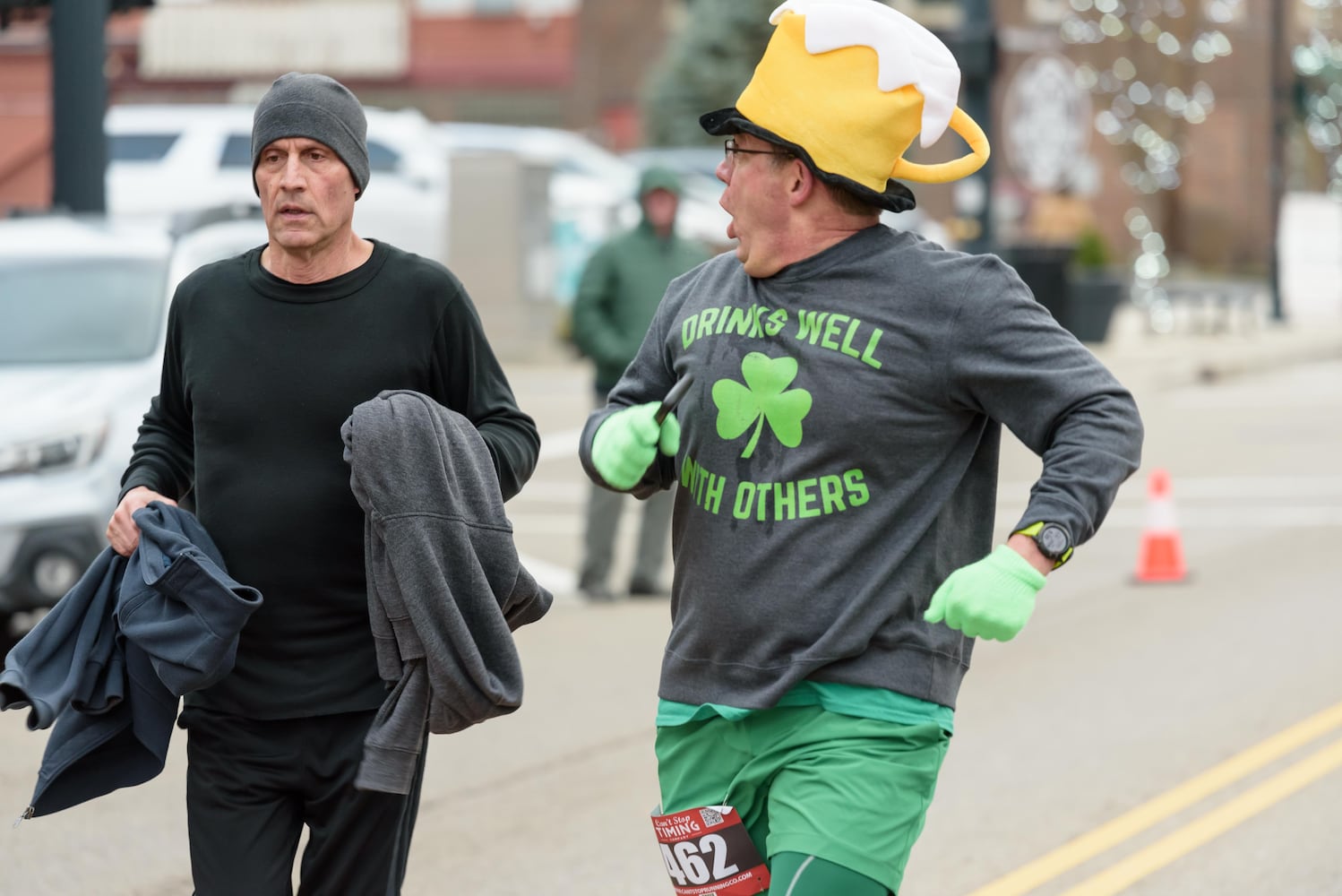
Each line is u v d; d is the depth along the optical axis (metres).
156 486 8.38
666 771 7.73
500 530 7.89
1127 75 67.81
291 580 7.96
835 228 7.38
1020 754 14.86
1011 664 18.08
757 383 7.34
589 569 21.67
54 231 20.80
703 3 80.44
